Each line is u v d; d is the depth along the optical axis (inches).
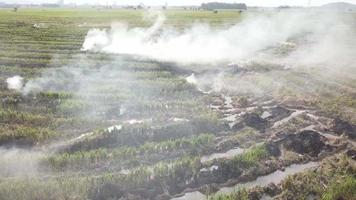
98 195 555.8
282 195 579.2
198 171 636.1
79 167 632.4
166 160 672.4
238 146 751.7
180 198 571.5
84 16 3690.9
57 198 537.3
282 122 884.6
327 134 821.9
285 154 719.7
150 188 583.8
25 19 3198.8
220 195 565.0
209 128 816.3
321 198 581.9
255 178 637.9
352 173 649.6
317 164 693.9
